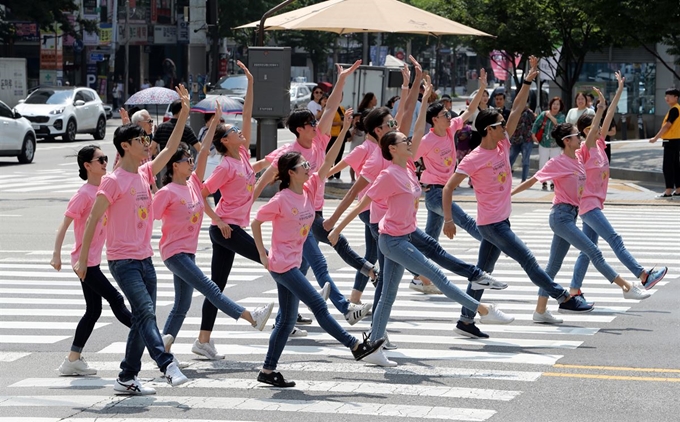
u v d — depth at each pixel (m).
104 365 10.84
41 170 35.00
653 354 10.91
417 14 20.78
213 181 10.99
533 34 42.91
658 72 45.75
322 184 12.30
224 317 13.41
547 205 25.55
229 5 71.56
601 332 12.06
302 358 11.02
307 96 56.91
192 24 45.00
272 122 26.50
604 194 13.46
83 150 10.24
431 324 12.61
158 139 15.45
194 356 11.16
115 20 76.31
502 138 11.66
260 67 26.14
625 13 31.89
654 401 9.09
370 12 20.47
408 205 10.43
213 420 8.70
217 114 11.12
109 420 8.75
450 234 11.84
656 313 13.18
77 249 10.29
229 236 11.06
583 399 9.18
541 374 10.10
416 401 9.20
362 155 12.58
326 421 8.61
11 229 21.42
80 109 48.06
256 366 10.70
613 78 46.66
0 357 11.20
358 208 10.55
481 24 43.81
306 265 12.21
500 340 11.68
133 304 9.46
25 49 74.25
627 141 41.56
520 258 11.90
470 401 9.16
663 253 18.17
